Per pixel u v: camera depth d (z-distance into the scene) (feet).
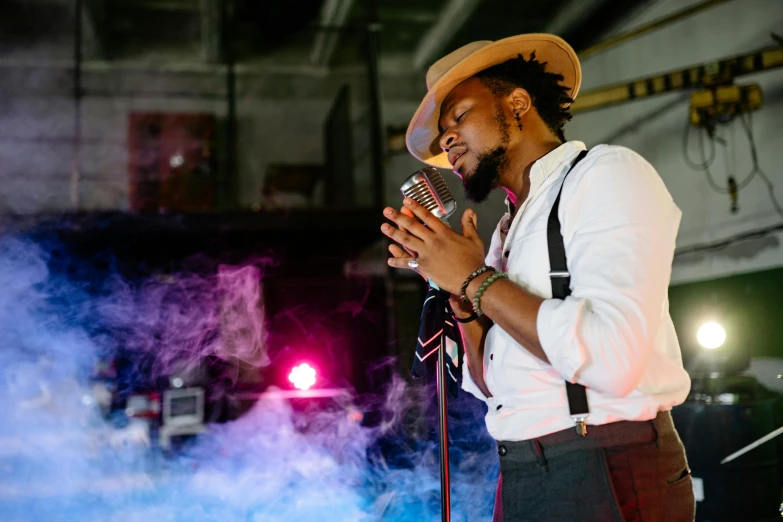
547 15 23.76
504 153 4.75
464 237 4.22
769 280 14.47
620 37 19.22
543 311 3.67
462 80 5.04
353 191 27.99
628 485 3.79
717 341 11.39
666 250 3.78
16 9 27.84
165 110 29.35
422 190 4.84
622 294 3.57
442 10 25.81
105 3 27.07
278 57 30.48
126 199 28.19
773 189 14.53
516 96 4.80
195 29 28.86
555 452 3.94
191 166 27.76
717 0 15.98
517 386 4.12
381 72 27.94
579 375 3.59
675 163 17.10
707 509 10.50
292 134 30.25
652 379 3.94
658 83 17.08
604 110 19.45
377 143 25.86
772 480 10.51
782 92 14.44
